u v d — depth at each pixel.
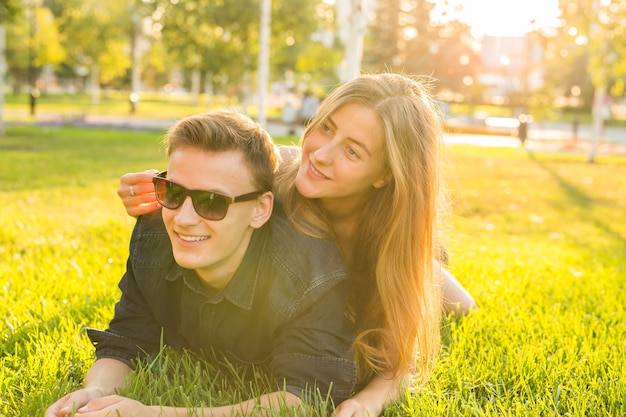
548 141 29.66
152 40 50.34
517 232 8.22
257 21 25.50
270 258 2.51
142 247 2.70
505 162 18.36
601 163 19.48
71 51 46.38
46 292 3.91
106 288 4.01
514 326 3.59
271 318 2.51
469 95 45.75
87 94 66.38
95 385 2.49
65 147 16.41
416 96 2.61
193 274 2.59
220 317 2.60
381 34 42.59
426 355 2.71
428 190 2.62
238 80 28.61
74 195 8.92
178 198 2.33
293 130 22.95
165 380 2.55
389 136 2.49
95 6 43.66
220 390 2.62
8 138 18.17
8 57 44.53
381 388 2.61
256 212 2.47
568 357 3.14
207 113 2.47
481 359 3.03
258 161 2.39
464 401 2.59
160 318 2.74
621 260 6.25
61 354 2.93
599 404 2.67
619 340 3.48
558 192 12.65
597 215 10.07
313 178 2.57
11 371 2.73
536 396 2.65
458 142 26.25
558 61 19.56
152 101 57.84
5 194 8.57
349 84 2.56
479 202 10.71
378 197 2.68
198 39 27.00
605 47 18.00
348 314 2.88
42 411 2.36
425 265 2.68
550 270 5.36
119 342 2.70
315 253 2.50
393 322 2.66
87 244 5.50
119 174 11.55
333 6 27.73
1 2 14.49
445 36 43.78
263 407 2.30
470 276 4.75
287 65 31.86
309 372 2.41
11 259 4.79
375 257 2.73
